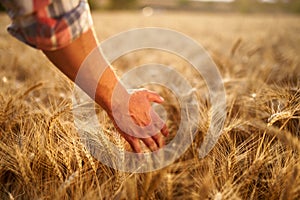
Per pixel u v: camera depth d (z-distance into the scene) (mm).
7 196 850
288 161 854
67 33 651
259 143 918
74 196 776
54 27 637
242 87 1369
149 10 28516
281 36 4363
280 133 792
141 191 760
